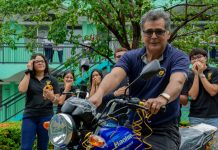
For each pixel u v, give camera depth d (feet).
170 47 13.87
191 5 40.88
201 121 23.93
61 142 11.21
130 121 13.69
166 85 13.56
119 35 40.86
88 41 46.34
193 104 24.21
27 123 24.71
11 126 35.42
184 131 18.11
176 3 46.03
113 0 38.17
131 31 43.27
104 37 42.39
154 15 13.35
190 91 23.79
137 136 12.89
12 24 45.37
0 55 66.69
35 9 40.65
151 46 13.48
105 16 39.47
